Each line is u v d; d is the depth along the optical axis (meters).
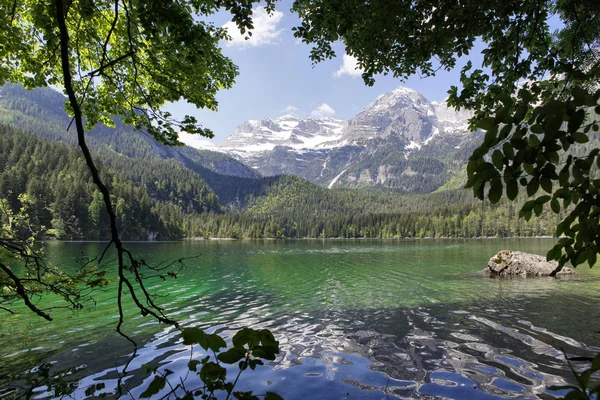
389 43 5.37
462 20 4.48
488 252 50.91
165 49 6.82
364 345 9.72
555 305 14.38
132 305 15.04
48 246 58.81
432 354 8.95
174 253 51.06
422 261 37.03
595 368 1.51
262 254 52.38
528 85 4.47
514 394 6.75
